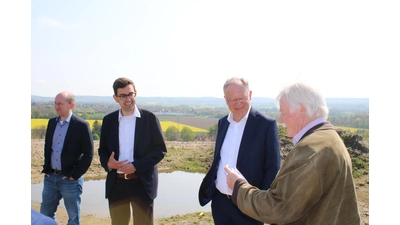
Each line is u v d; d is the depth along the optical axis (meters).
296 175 1.73
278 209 1.77
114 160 3.39
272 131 2.91
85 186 7.65
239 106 2.98
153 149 3.59
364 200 5.57
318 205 1.75
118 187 3.54
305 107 1.90
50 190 4.11
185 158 10.14
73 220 4.06
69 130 4.02
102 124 3.71
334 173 1.70
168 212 5.82
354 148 7.75
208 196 3.20
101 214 5.79
